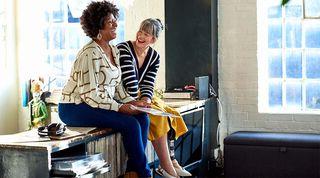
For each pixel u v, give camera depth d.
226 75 5.92
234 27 5.85
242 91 5.88
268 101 5.90
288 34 5.79
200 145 5.38
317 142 4.98
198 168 5.36
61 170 3.08
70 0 6.40
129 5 6.11
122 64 3.96
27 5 6.46
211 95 5.76
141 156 3.58
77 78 3.58
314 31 5.71
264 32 5.86
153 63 4.22
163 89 5.94
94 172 3.22
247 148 5.18
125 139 3.58
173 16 5.88
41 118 6.32
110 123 3.56
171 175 4.12
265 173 5.14
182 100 5.40
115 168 3.60
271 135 5.30
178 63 5.89
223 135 5.98
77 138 3.24
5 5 6.32
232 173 5.25
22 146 3.07
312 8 5.68
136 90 3.97
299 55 5.77
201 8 5.76
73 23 6.46
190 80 5.85
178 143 4.85
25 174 3.09
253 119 5.86
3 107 6.34
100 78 3.55
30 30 6.47
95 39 3.65
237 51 5.86
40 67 6.51
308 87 5.77
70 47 6.49
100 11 3.60
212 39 5.76
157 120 4.05
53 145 3.06
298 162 5.03
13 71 6.45
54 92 6.37
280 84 5.84
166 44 5.91
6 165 3.13
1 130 6.32
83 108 3.60
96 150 3.41
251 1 5.77
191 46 5.83
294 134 5.37
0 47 6.27
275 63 5.85
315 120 5.63
